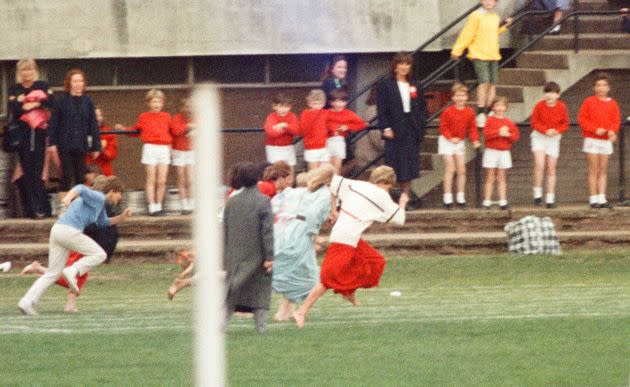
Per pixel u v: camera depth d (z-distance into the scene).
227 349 33.28
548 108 63.81
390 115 62.41
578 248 62.09
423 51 71.88
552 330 36.84
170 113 71.44
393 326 38.06
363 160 67.50
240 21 70.19
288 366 30.48
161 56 70.19
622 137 65.44
